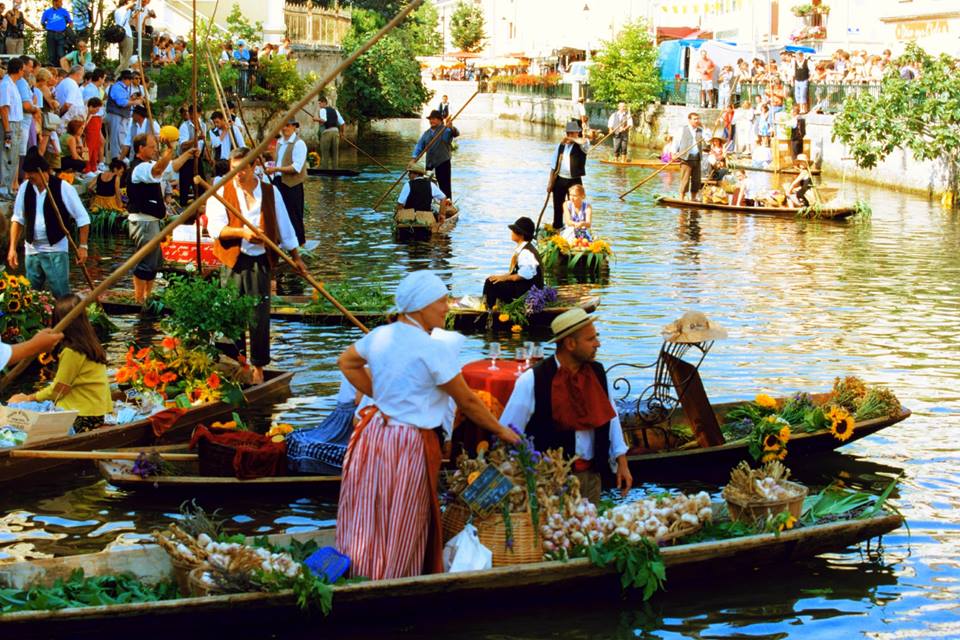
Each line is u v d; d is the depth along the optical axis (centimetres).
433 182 2530
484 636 716
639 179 3703
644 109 5441
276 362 1323
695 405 1009
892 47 4603
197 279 1205
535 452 759
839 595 779
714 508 861
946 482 985
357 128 5612
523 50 9338
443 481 871
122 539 848
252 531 863
